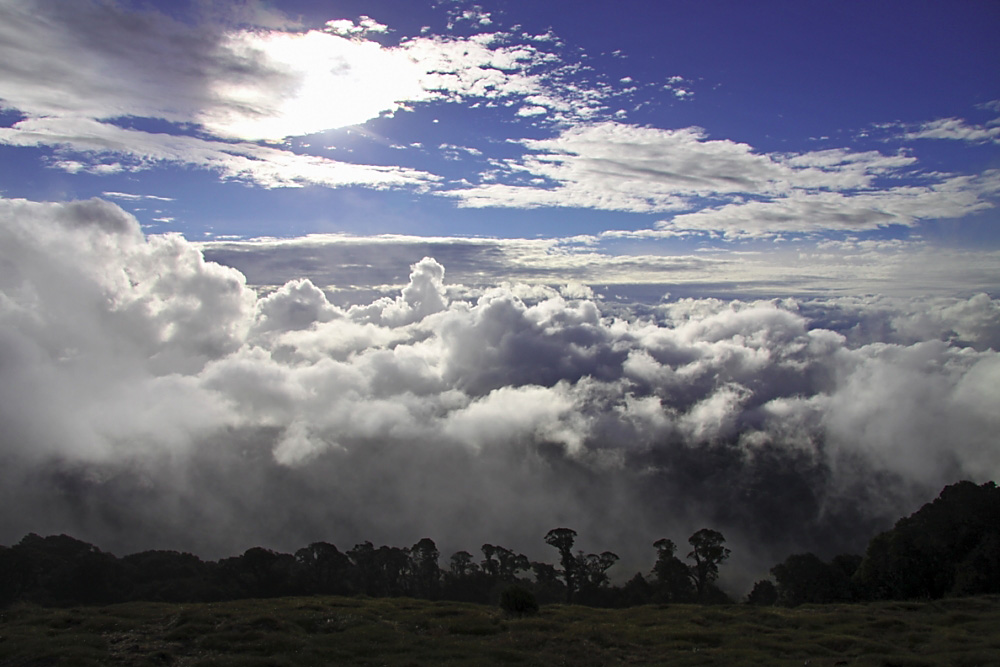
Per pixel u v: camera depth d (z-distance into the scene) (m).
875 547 41.94
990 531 38.03
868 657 20.14
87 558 51.66
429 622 25.41
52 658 18.45
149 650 19.77
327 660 19.55
